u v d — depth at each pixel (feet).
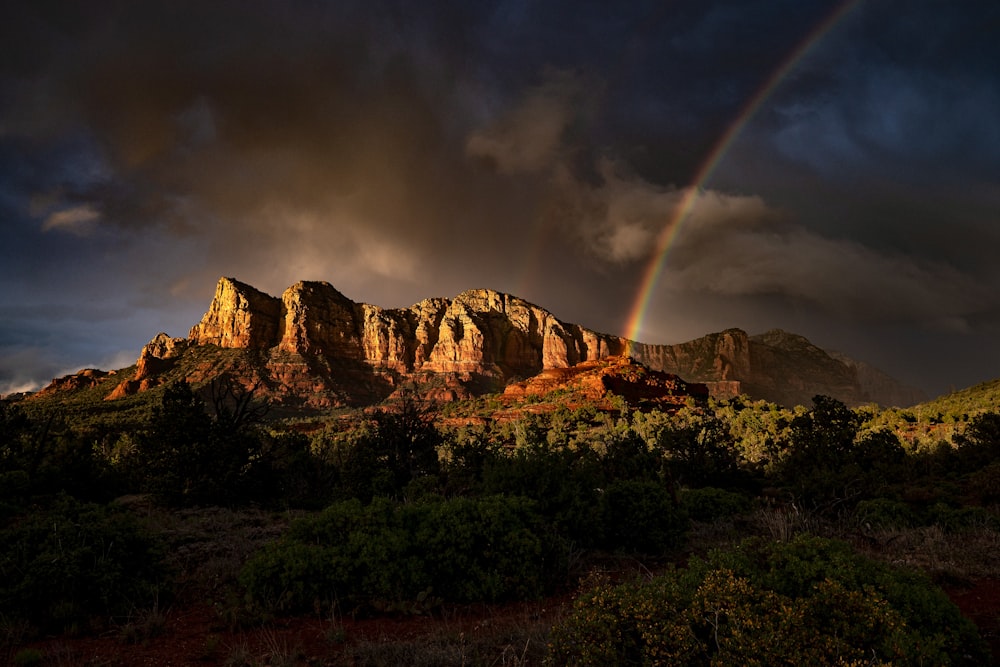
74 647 19.29
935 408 270.87
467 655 16.93
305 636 19.95
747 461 147.02
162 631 20.74
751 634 13.35
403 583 24.23
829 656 12.79
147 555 26.30
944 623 15.01
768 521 35.94
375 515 27.71
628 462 62.23
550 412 336.29
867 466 93.35
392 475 73.31
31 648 19.30
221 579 27.14
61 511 27.30
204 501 64.90
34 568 22.24
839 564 16.63
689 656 13.38
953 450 118.42
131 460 81.76
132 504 65.16
